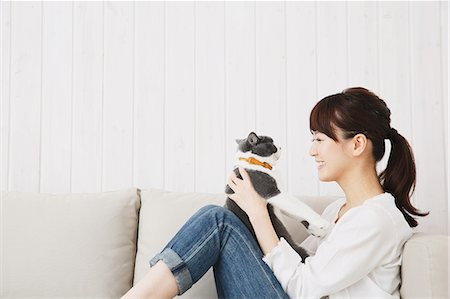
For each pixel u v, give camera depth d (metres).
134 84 2.28
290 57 2.28
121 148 2.26
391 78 2.26
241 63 2.28
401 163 1.59
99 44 2.29
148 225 1.86
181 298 1.70
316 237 1.70
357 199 1.56
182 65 2.29
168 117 2.28
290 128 2.25
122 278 1.80
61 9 2.30
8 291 1.75
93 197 1.93
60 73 2.28
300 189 2.23
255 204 1.52
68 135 2.26
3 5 2.29
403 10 2.27
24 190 2.24
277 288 1.45
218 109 2.27
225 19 2.29
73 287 1.75
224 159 2.26
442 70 2.25
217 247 1.46
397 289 1.45
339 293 1.42
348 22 2.28
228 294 1.48
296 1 2.29
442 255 1.31
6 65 2.28
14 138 2.26
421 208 2.21
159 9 2.30
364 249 1.38
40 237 1.80
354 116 1.52
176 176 2.26
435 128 2.23
